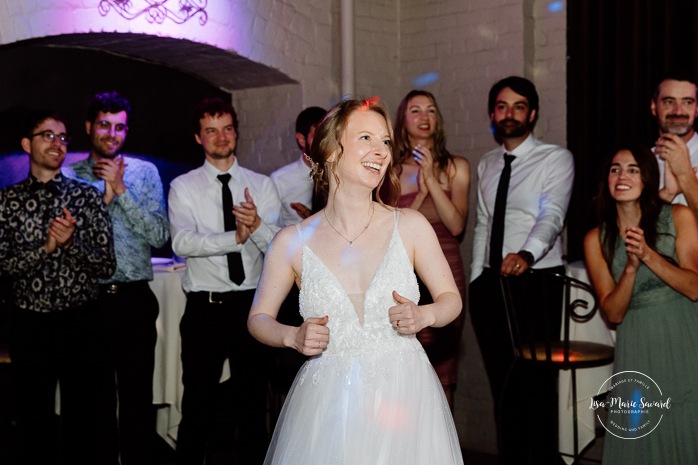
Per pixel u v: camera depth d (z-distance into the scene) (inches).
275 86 205.3
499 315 166.9
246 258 155.4
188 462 152.6
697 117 155.2
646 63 171.3
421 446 89.1
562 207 163.2
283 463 90.4
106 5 163.6
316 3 202.5
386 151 93.7
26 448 142.2
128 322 154.0
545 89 188.5
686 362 130.6
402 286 92.5
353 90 199.9
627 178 134.6
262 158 208.8
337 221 96.0
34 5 153.6
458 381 203.6
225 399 195.8
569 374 160.9
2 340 168.7
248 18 188.4
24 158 177.9
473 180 197.3
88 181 160.7
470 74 196.4
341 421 88.8
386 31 207.8
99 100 157.9
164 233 159.0
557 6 185.8
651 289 132.3
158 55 190.7
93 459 147.5
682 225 133.8
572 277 154.3
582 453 162.9
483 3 193.2
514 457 162.7
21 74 176.4
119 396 154.2
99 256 143.1
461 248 200.5
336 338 91.1
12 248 140.2
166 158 200.2
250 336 154.3
